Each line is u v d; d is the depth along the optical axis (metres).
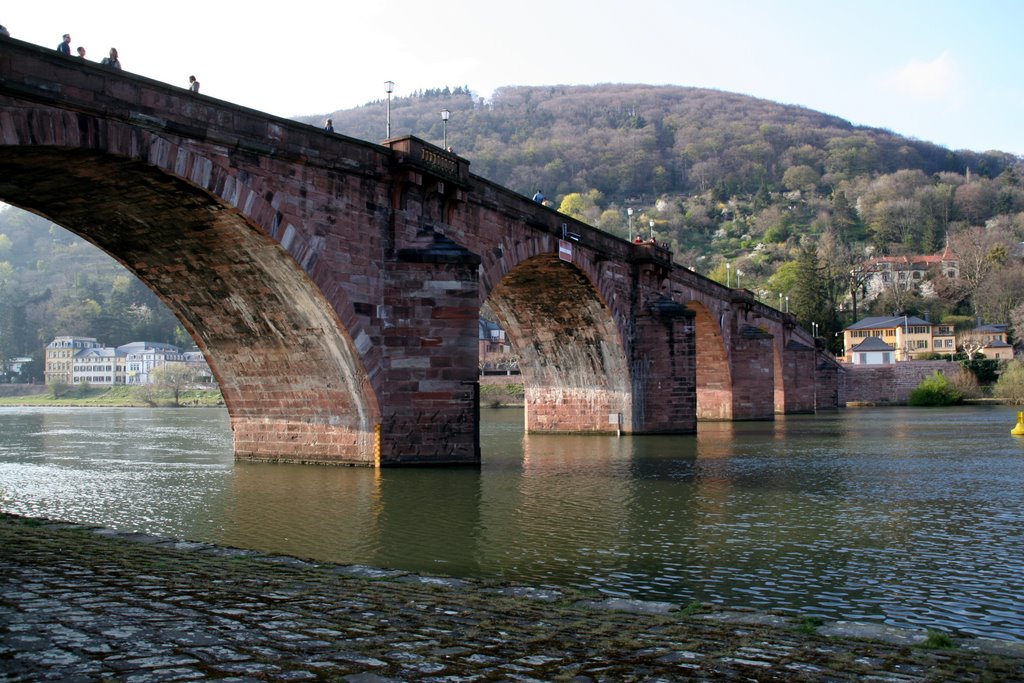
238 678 6.92
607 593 14.27
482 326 170.00
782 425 68.44
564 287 49.75
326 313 30.08
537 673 7.45
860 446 45.38
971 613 13.22
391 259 31.94
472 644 8.39
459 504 23.92
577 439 51.28
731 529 20.22
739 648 8.56
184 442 53.03
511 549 17.88
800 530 20.14
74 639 7.94
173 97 24.03
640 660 7.97
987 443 47.47
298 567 12.70
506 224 39.84
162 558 12.78
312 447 34.03
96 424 83.00
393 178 32.09
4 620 8.57
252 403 35.31
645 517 21.83
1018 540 18.95
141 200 26.00
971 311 181.75
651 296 56.72
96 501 24.77
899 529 20.25
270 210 27.33
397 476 29.78
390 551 17.66
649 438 51.62
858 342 170.25
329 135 29.28
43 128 20.86
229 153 25.95
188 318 33.47
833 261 195.00
